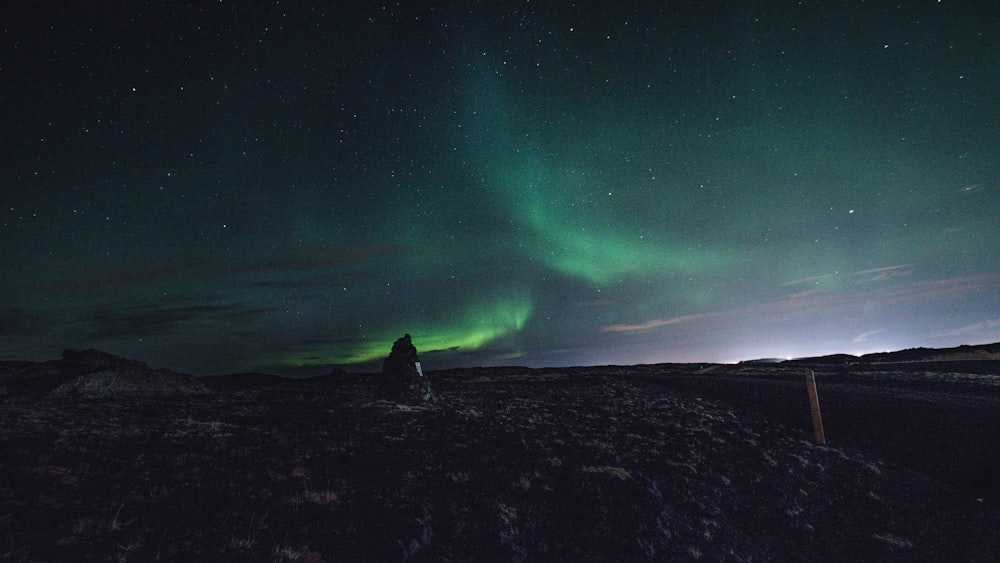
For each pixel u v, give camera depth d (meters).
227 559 6.39
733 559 7.84
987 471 11.47
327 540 7.23
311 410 17.48
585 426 16.58
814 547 8.41
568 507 9.27
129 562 6.11
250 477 9.36
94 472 9.04
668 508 9.44
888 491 10.77
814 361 49.25
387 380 22.83
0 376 20.94
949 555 8.05
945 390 21.95
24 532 6.54
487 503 9.08
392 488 9.52
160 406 17.08
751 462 12.54
